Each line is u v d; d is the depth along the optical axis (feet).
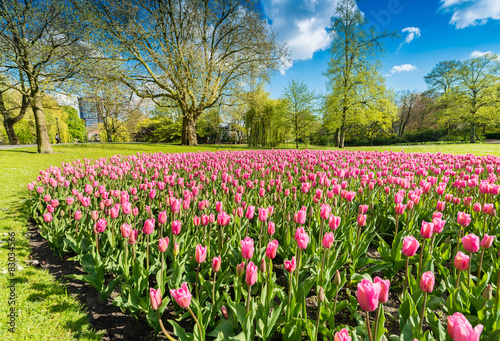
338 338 4.60
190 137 104.73
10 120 92.79
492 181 14.98
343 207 14.64
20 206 19.08
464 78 146.51
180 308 8.47
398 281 10.44
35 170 36.11
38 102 61.72
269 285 7.09
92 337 7.60
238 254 10.21
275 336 7.82
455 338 3.90
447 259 10.36
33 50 54.60
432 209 14.03
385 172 19.84
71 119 255.50
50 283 10.14
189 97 91.56
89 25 62.34
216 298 7.91
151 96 88.94
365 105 112.68
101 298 9.07
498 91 139.85
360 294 4.39
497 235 11.15
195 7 74.69
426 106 178.60
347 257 10.00
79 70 61.93
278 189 14.97
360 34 103.55
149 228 8.04
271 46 83.97
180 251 10.24
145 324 8.37
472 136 143.02
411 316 6.27
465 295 7.13
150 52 72.33
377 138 189.26
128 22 68.23
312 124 117.91
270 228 8.45
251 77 91.81
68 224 13.39
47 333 7.60
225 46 89.97
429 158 31.22
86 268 9.95
